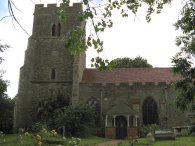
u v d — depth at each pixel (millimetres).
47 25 45219
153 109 40688
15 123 40156
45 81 42531
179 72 11555
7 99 38938
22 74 42250
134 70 45562
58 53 43781
